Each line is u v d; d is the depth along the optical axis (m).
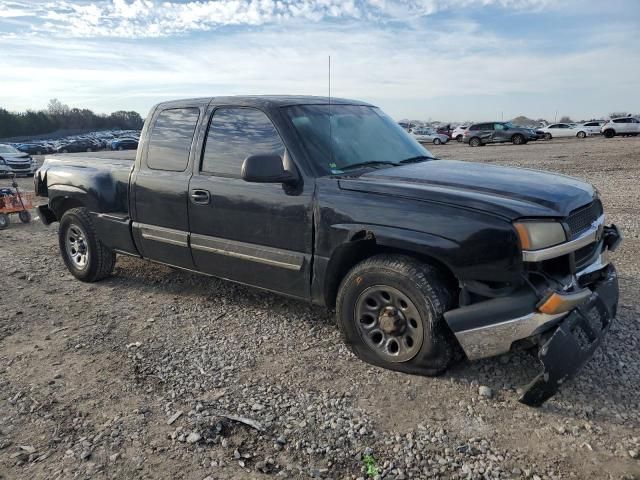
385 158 4.20
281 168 3.64
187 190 4.41
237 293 5.14
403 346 3.42
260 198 3.93
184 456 2.76
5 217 9.66
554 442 2.76
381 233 3.33
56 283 5.75
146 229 4.82
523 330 2.96
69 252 5.80
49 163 6.07
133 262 6.34
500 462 2.63
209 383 3.48
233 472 2.63
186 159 4.50
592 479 2.49
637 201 9.73
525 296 3.01
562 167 16.64
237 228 4.12
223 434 2.93
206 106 4.46
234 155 4.18
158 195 4.65
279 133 3.94
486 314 3.04
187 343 4.10
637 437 2.78
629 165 16.48
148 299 5.13
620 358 3.57
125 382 3.53
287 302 4.85
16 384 3.56
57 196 5.75
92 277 5.62
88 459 2.76
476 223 3.07
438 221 3.17
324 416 3.06
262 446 2.82
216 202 4.20
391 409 3.11
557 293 2.88
